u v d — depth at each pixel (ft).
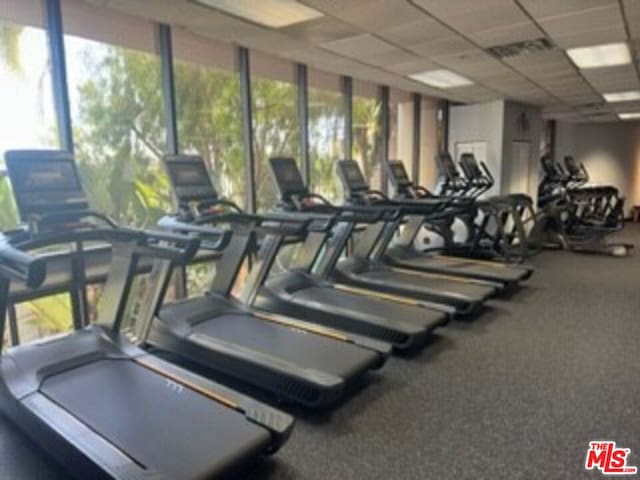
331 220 13.80
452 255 23.84
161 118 14.96
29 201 8.80
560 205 27.43
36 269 6.70
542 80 22.34
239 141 17.12
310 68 19.58
